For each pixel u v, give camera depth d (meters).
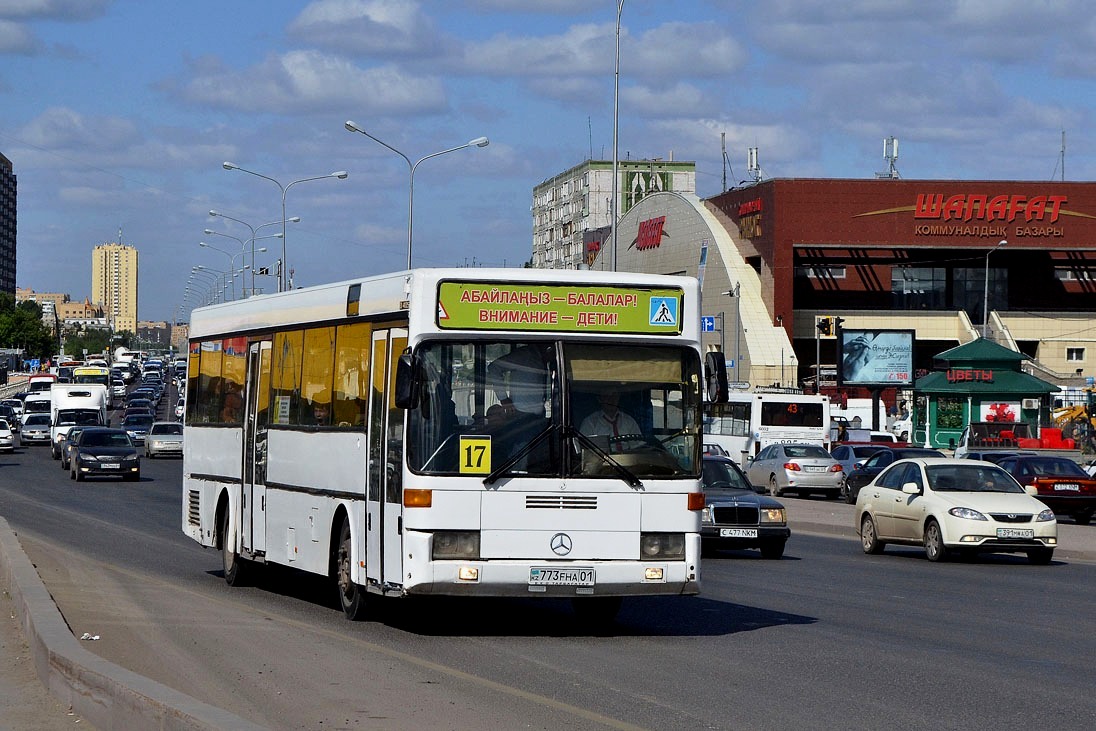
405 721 8.94
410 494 12.37
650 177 161.00
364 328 13.82
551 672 11.06
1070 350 99.44
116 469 47.06
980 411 63.81
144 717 7.87
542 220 182.62
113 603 15.11
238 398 17.75
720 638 13.41
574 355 12.80
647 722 9.05
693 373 13.12
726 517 23.89
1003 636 13.88
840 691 10.41
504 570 12.39
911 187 94.50
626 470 12.70
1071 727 9.15
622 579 12.60
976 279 100.31
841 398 75.31
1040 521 23.25
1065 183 94.94
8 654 11.31
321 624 13.98
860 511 25.89
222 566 20.39
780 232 94.19
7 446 72.88
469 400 12.54
